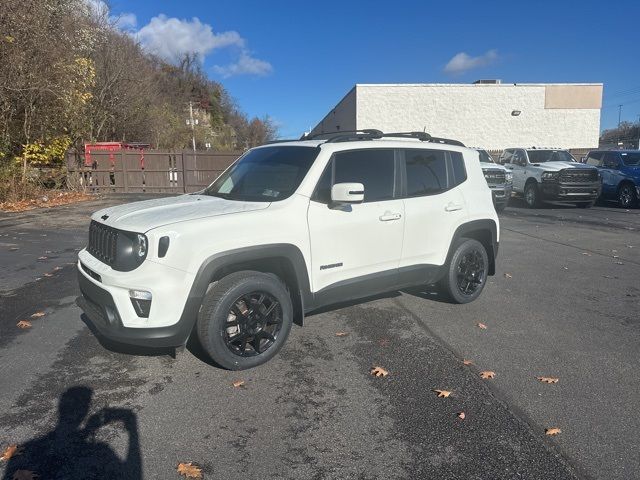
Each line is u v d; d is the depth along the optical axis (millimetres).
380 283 4906
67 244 9320
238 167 5188
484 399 3627
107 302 3742
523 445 3066
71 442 3055
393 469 2834
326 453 2977
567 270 7730
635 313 5617
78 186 19609
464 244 5703
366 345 4613
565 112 34062
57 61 15578
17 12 14008
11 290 6250
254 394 3674
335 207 4469
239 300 3982
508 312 5605
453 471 2818
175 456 2934
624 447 3057
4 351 4383
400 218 4953
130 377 3918
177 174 21219
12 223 11797
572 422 3330
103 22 25266
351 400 3600
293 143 5055
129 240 3781
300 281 4262
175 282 3637
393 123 33031
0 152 15125
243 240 3900
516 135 33875
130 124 28812
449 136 33469
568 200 16625
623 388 3811
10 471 2766
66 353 4352
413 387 3803
